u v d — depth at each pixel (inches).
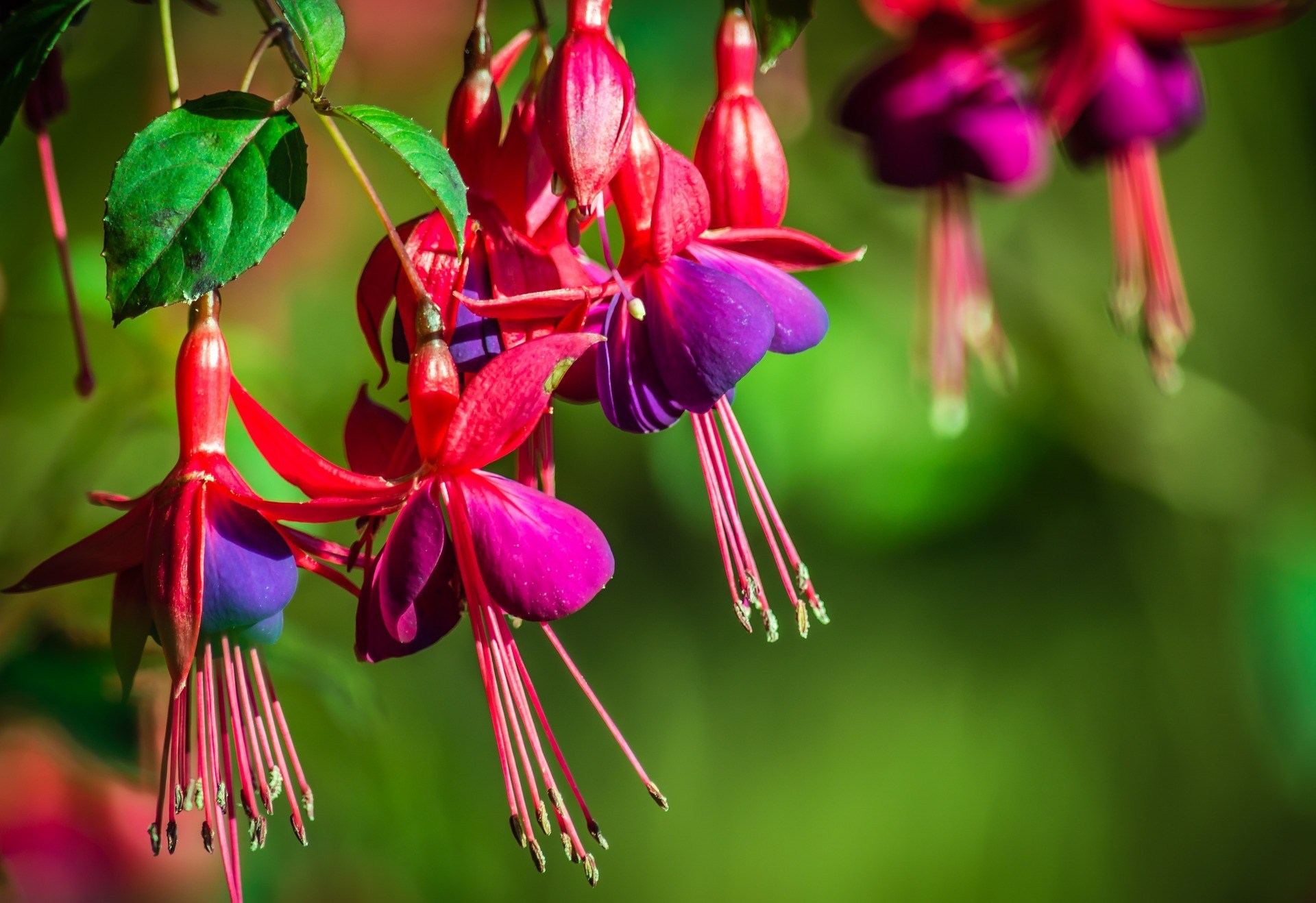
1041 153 35.1
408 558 28.6
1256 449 53.0
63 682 33.4
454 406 29.0
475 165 29.5
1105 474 52.7
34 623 33.7
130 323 36.3
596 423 46.8
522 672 29.2
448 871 38.9
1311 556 53.6
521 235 29.5
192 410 29.1
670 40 42.3
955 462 46.8
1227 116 56.8
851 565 55.4
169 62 29.2
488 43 29.6
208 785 28.9
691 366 29.2
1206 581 57.1
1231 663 57.6
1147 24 35.4
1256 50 56.1
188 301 28.5
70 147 42.2
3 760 34.5
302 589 42.1
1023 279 51.1
